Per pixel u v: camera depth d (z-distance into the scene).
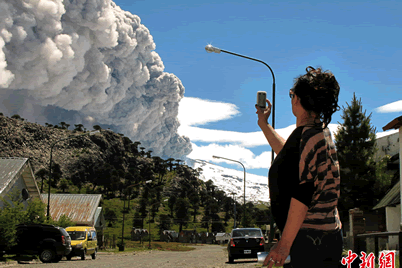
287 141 2.07
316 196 1.96
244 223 40.75
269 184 2.08
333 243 1.98
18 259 21.94
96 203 54.53
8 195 25.59
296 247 2.00
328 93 2.07
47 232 21.23
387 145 32.16
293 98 2.20
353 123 28.30
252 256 19.02
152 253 42.53
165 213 191.62
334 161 2.05
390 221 21.31
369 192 27.23
